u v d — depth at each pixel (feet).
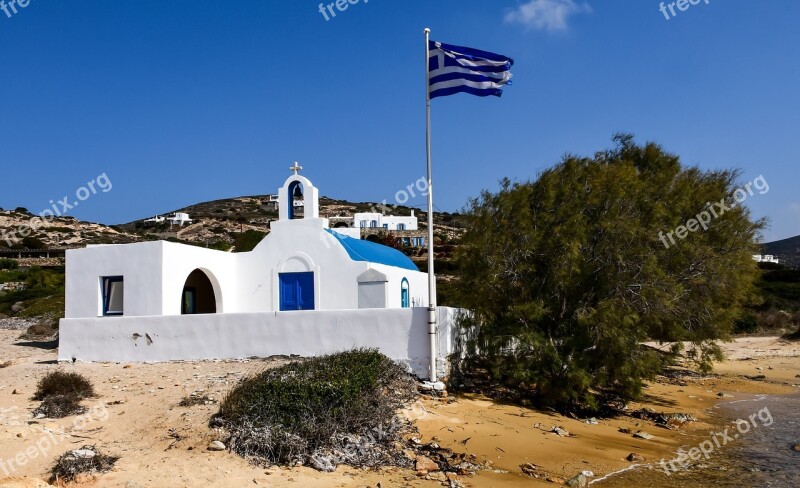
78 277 80.12
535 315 60.95
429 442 45.73
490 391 62.49
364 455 41.11
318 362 52.42
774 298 183.83
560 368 59.47
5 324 141.08
